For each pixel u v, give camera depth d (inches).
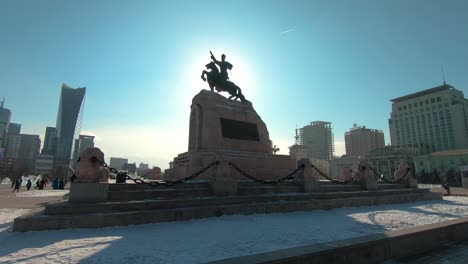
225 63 732.7
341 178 812.0
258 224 341.1
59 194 940.0
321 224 347.9
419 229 288.5
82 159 366.3
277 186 517.0
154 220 340.5
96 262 199.5
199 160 575.2
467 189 1625.2
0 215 420.5
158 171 900.0
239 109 685.3
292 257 191.9
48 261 201.3
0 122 6368.1
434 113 4505.4
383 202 587.2
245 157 613.3
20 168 3821.4
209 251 226.7
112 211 337.4
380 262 242.2
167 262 199.6
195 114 668.1
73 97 6343.5
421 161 3260.3
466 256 263.4
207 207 379.9
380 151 3949.3
